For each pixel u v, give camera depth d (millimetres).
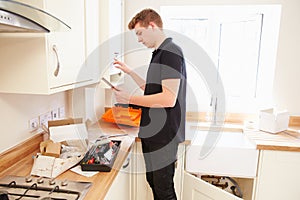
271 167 1543
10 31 859
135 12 1947
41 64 899
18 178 984
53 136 1265
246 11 2010
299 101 1926
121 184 1292
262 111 1804
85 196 860
